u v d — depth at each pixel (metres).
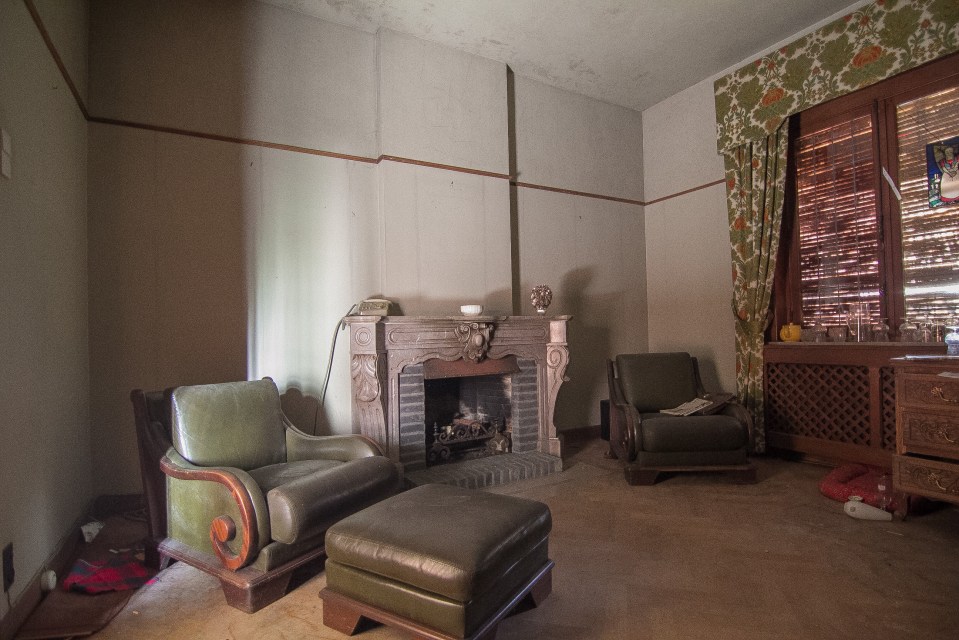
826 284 3.70
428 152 3.66
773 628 1.61
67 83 2.38
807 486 3.09
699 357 4.52
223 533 1.80
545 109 4.43
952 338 2.65
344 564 1.60
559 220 4.48
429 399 3.77
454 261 3.74
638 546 2.25
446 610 1.38
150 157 2.90
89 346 2.71
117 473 2.76
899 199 3.30
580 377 4.55
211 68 3.07
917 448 2.40
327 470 2.03
